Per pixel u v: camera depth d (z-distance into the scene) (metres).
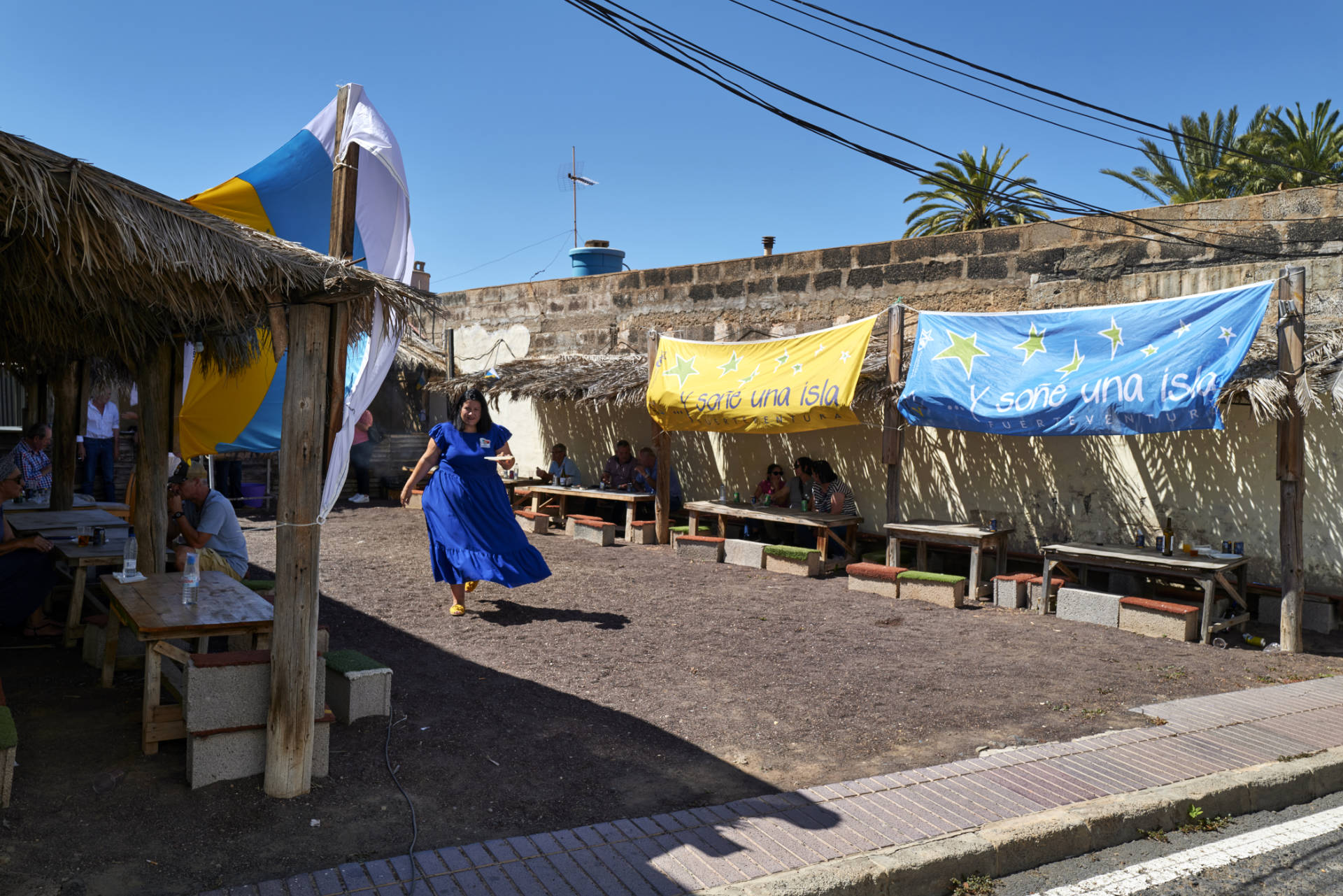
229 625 4.50
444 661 6.51
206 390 7.68
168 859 3.52
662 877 3.52
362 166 5.88
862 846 3.82
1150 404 7.77
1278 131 28.22
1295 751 5.14
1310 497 8.84
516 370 15.37
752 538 12.15
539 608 8.27
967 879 3.79
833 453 12.20
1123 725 5.63
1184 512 9.47
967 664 6.93
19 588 6.30
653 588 9.40
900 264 12.68
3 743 3.75
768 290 14.20
